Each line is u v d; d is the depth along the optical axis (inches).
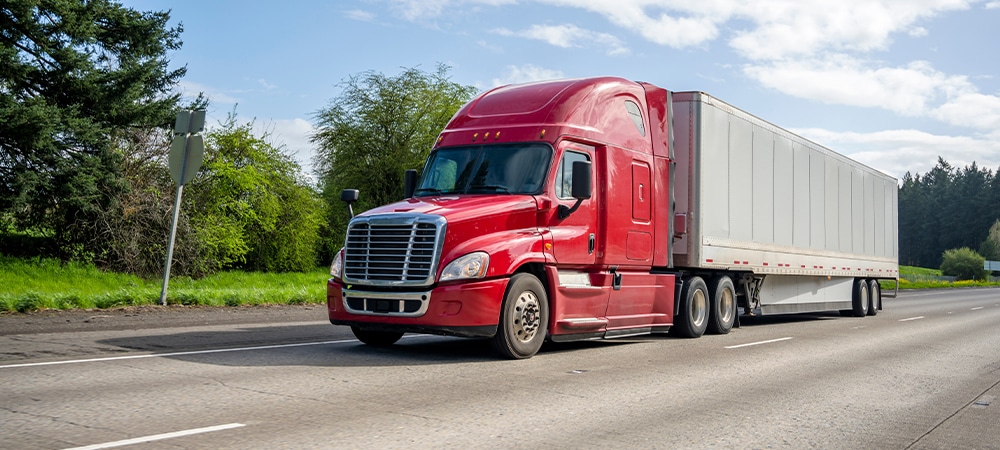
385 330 380.5
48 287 850.8
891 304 1234.6
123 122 982.4
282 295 756.0
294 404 254.8
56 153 910.4
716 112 563.5
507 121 437.7
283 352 386.9
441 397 275.7
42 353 352.2
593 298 439.5
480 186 418.0
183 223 1070.4
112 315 543.8
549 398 280.2
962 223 6141.7
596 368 362.9
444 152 442.9
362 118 1777.8
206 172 1290.6
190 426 218.5
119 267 1013.2
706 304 562.9
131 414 232.1
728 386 323.0
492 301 370.9
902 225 6692.9
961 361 441.7
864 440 233.5
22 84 924.0
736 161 593.9
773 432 238.7
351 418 235.9
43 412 231.6
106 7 962.1
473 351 414.0
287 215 1537.9
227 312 612.4
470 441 211.9
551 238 408.2
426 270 366.3
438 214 371.9
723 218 572.4
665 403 279.0
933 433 246.8
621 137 471.8
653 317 499.5
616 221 458.9
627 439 221.8
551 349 445.1
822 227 767.7
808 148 734.5
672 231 526.6
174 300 650.8
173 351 374.0
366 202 1804.9
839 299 826.8
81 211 973.8
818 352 466.6
